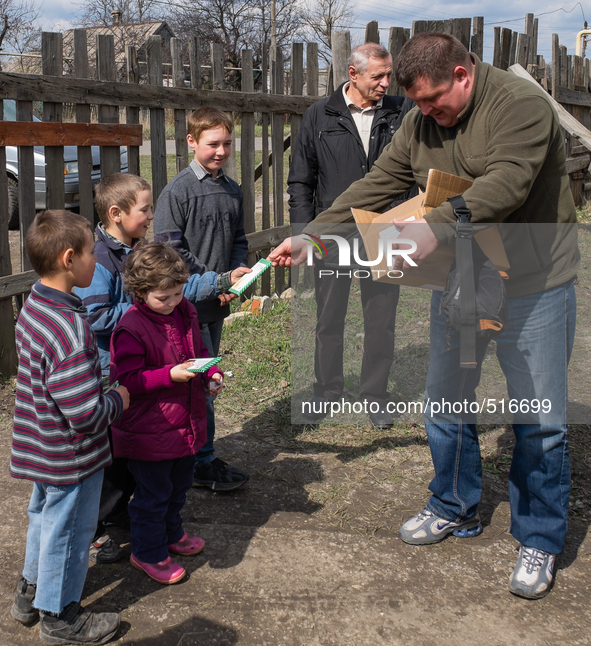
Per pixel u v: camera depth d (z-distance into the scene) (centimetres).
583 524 290
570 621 231
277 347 475
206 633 223
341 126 356
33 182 421
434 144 243
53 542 207
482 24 654
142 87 468
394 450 351
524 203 227
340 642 220
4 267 418
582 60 977
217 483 306
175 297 229
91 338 201
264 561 262
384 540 277
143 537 242
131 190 252
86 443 206
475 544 276
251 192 569
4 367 424
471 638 222
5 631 224
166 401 232
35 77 405
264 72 556
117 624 221
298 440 361
